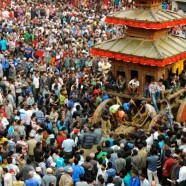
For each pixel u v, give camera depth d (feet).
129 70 132.46
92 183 97.25
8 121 130.41
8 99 136.05
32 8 252.21
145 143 107.76
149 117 128.36
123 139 112.27
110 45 133.39
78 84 155.84
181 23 134.21
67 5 280.72
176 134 111.65
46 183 95.35
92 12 264.31
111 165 99.30
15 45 191.62
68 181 95.81
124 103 131.75
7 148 106.52
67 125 129.08
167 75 133.18
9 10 244.83
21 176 97.09
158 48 128.16
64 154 110.01
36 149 105.91
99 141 120.26
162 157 105.91
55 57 181.98
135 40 132.98
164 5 259.19
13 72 161.89
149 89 128.57
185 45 135.03
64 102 141.49
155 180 104.83
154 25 127.24
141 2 132.87
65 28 221.46
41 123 122.62
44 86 150.41
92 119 130.93
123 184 96.78
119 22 131.23
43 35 209.77
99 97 139.44
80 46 194.59
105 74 154.61
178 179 99.30
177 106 135.23
